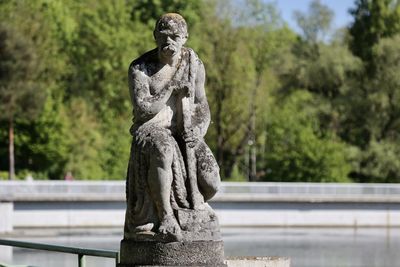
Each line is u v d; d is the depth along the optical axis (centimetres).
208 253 1310
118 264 1341
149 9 11794
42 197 7106
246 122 9750
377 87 9594
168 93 1355
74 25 11188
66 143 9350
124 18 11150
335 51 9744
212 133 9800
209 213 1333
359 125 9788
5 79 8938
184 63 1376
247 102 9625
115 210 7306
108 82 10744
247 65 9494
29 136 9362
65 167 9362
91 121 9806
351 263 5147
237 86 9494
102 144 9588
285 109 9750
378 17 10075
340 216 7831
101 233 6769
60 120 9388
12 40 9000
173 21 1359
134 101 1355
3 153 9444
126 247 1334
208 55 9419
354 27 10181
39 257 4966
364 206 7875
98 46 10825
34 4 10350
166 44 1355
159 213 1323
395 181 9431
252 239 6550
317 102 9712
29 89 8975
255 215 7631
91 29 10875
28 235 6588
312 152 9162
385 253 5728
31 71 9100
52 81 10006
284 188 7706
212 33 9412
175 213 1323
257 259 1573
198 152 1346
